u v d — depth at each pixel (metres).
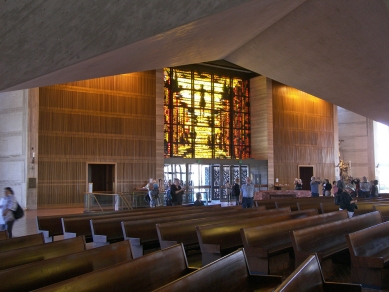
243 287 4.65
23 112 21.53
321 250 6.90
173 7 7.77
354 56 13.78
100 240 8.35
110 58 9.45
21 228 14.21
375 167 37.12
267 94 30.17
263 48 15.74
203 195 21.56
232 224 7.97
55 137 22.27
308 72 16.20
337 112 35.31
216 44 13.23
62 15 7.23
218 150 29.48
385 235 7.34
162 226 7.71
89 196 18.00
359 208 12.43
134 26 7.95
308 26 12.98
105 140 23.69
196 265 7.76
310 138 32.06
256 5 9.31
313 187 20.17
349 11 11.26
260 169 29.56
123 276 4.13
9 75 8.33
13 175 21.66
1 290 3.85
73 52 8.19
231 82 30.64
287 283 3.42
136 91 24.91
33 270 4.18
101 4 7.25
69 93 22.80
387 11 10.24
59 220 10.18
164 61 12.89
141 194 19.08
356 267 6.06
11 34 7.27
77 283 3.62
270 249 6.95
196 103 28.84
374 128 37.34
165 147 27.25
